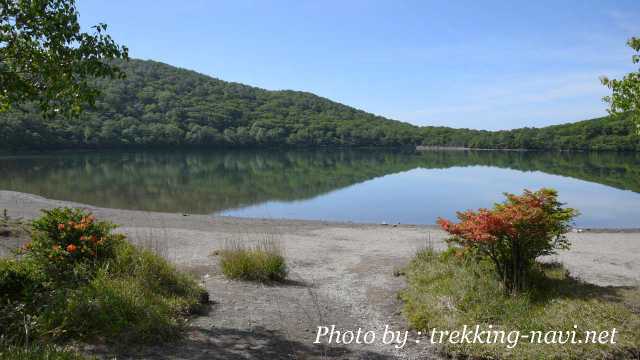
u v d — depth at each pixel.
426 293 6.29
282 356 4.60
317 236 12.98
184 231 12.84
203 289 6.35
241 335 5.11
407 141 124.38
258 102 131.00
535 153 96.31
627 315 5.04
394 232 13.80
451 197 23.80
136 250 6.55
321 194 24.77
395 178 35.16
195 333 5.03
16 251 6.04
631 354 4.50
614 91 7.02
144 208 18.84
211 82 130.12
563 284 6.16
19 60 4.96
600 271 8.82
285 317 5.84
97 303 4.77
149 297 5.36
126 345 4.41
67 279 5.46
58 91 5.11
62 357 3.76
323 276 8.31
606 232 14.31
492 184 30.67
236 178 33.16
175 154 74.44
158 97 99.06
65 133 66.44
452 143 124.00
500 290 5.83
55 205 16.95
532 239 5.82
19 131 58.44
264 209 19.41
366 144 118.00
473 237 5.86
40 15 4.93
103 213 15.78
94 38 5.27
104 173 35.31
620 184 30.20
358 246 11.47
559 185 29.62
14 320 4.29
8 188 24.03
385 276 8.19
